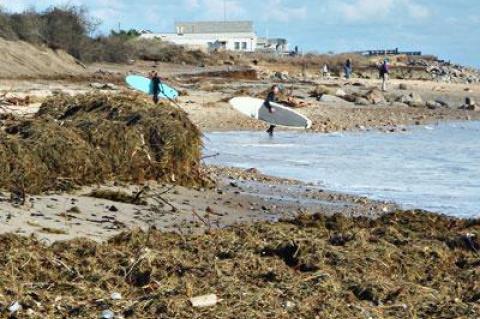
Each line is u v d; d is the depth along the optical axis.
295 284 18.36
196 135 39.88
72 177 33.97
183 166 38.84
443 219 28.80
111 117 39.62
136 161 37.16
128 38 195.12
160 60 179.25
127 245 21.69
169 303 16.84
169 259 19.53
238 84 123.12
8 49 115.31
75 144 34.81
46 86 91.94
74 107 41.62
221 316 16.41
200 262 19.66
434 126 83.62
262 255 20.78
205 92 101.88
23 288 17.55
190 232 26.62
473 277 19.80
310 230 24.27
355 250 21.00
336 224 26.83
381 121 84.88
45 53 124.12
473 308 17.44
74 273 18.75
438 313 17.30
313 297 17.66
